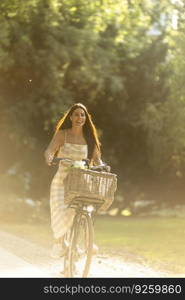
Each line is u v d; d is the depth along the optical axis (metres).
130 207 50.69
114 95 43.94
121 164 48.62
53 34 37.94
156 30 44.34
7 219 36.06
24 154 44.62
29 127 40.66
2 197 38.28
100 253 20.98
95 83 41.44
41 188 47.09
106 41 41.88
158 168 43.91
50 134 41.12
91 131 15.04
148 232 30.02
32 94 39.53
